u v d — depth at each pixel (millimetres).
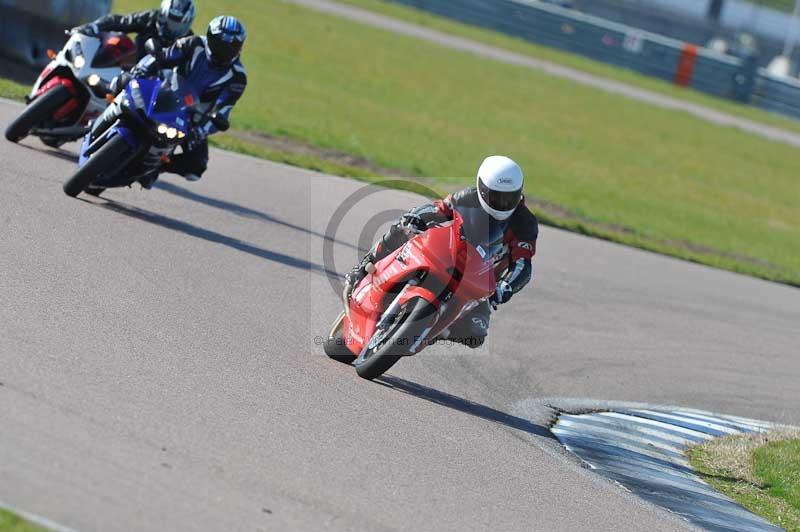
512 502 19203
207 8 101125
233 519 15414
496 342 32344
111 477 15695
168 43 35281
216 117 32812
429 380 26891
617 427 27531
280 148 54656
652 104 121312
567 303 38906
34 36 51438
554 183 71375
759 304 47594
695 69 146375
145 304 24750
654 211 71375
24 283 23656
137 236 30266
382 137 69312
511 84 110000
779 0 183125
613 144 94188
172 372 20875
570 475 22047
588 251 49531
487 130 85188
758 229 75875
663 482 23641
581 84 122000
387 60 104125
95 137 32781
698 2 180125
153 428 17891
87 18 52656
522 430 24781
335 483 17719
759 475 26047
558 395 29172
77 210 31000
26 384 18234
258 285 29344
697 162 96438
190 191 38812
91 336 21594
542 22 149875
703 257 56656
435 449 21000
